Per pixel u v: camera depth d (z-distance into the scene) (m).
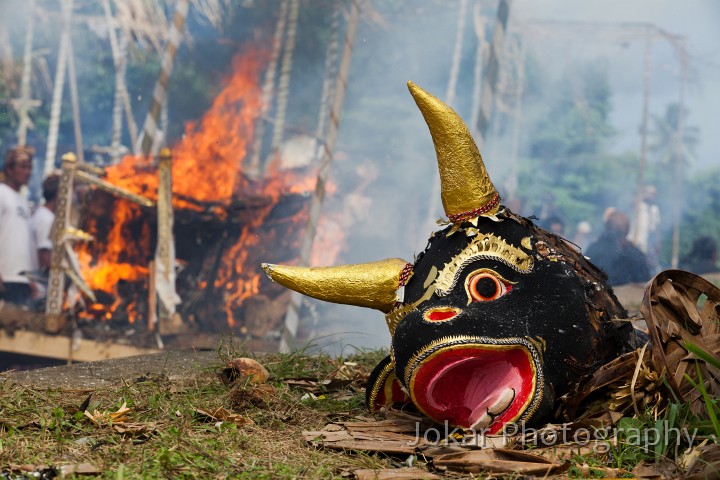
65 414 4.18
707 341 4.00
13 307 12.12
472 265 4.04
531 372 3.87
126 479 3.27
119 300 12.31
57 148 15.50
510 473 3.50
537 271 4.03
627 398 3.93
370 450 3.84
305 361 5.83
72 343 11.97
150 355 6.32
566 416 3.96
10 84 15.26
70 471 3.33
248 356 5.76
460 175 4.11
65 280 12.15
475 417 3.92
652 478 3.49
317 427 4.33
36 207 13.02
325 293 4.24
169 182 12.44
